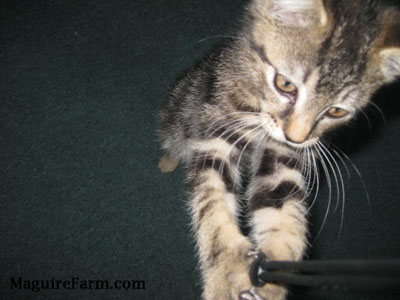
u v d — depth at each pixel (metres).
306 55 0.16
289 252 0.17
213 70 0.22
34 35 0.31
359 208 0.28
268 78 0.18
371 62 0.17
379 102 0.31
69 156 0.27
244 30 0.20
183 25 0.33
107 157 0.27
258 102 0.19
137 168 0.27
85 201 0.26
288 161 0.20
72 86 0.29
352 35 0.16
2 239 0.24
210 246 0.17
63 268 0.24
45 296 0.23
